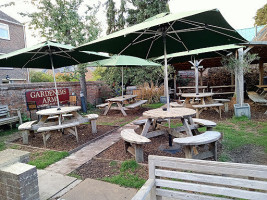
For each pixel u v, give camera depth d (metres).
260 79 10.77
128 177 2.81
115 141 4.55
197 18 2.57
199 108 6.43
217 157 3.31
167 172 1.59
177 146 3.93
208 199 1.48
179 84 14.38
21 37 16.00
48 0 7.70
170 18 2.46
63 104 8.59
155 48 4.34
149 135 3.95
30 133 5.14
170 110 3.94
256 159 3.19
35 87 7.50
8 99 6.59
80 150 4.09
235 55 6.60
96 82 10.85
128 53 4.10
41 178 2.93
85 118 5.18
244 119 5.77
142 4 12.71
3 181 1.94
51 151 4.01
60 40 7.63
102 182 2.73
